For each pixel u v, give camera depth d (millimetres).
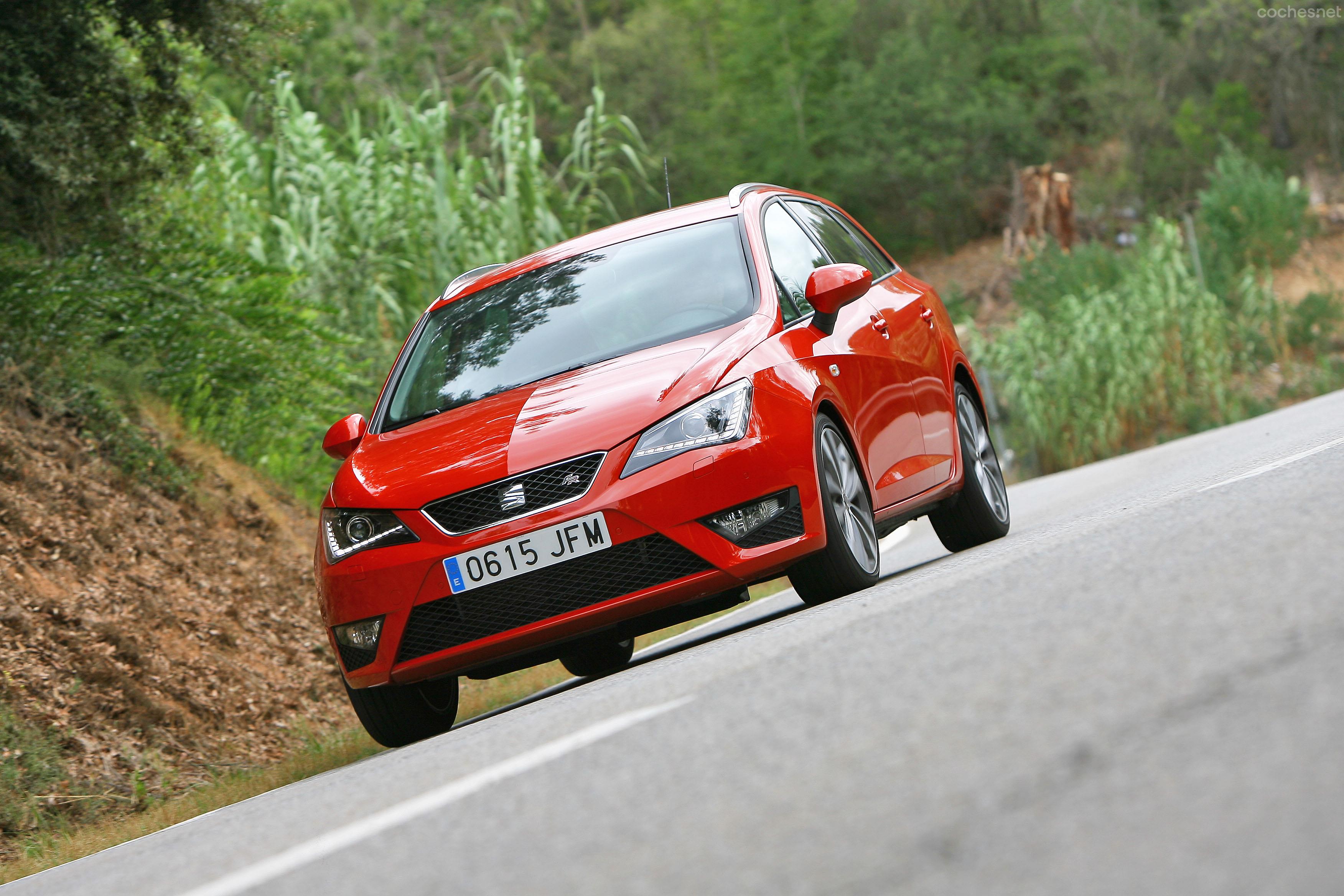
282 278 47969
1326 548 11805
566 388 18453
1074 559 14469
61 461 33969
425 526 17344
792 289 20438
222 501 38594
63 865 16250
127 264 45250
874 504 19453
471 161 61781
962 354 24938
